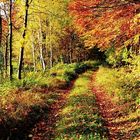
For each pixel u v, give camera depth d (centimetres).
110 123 1288
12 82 2094
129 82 1856
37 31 4025
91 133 1049
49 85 2392
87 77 3559
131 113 1357
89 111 1422
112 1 927
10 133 1070
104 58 6034
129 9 915
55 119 1397
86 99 1780
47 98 1847
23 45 2255
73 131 1109
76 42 5803
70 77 3394
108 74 2928
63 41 5538
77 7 958
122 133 1121
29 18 3319
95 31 988
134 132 1097
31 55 5084
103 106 1644
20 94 1717
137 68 1794
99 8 943
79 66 4588
